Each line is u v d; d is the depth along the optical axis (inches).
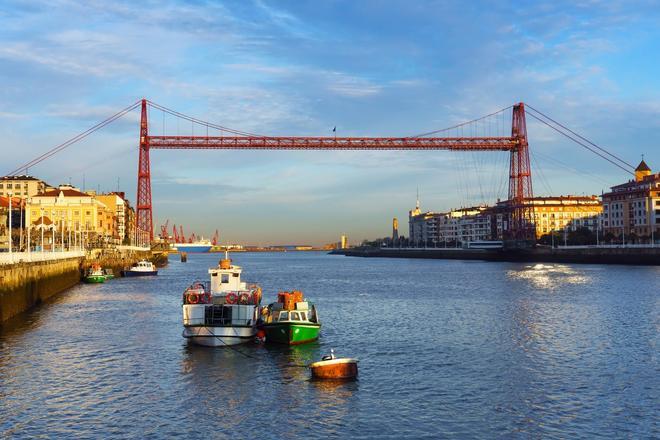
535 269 6437.0
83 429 1139.9
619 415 1205.7
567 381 1449.3
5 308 2396.7
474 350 1819.6
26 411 1240.2
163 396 1344.7
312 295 3690.9
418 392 1365.7
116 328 2249.0
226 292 2054.6
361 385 1425.9
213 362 1664.6
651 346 1852.9
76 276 4667.8
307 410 1244.5
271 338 1930.4
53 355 1755.7
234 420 1187.9
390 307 2974.9
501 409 1246.3
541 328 2212.1
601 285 4052.7
